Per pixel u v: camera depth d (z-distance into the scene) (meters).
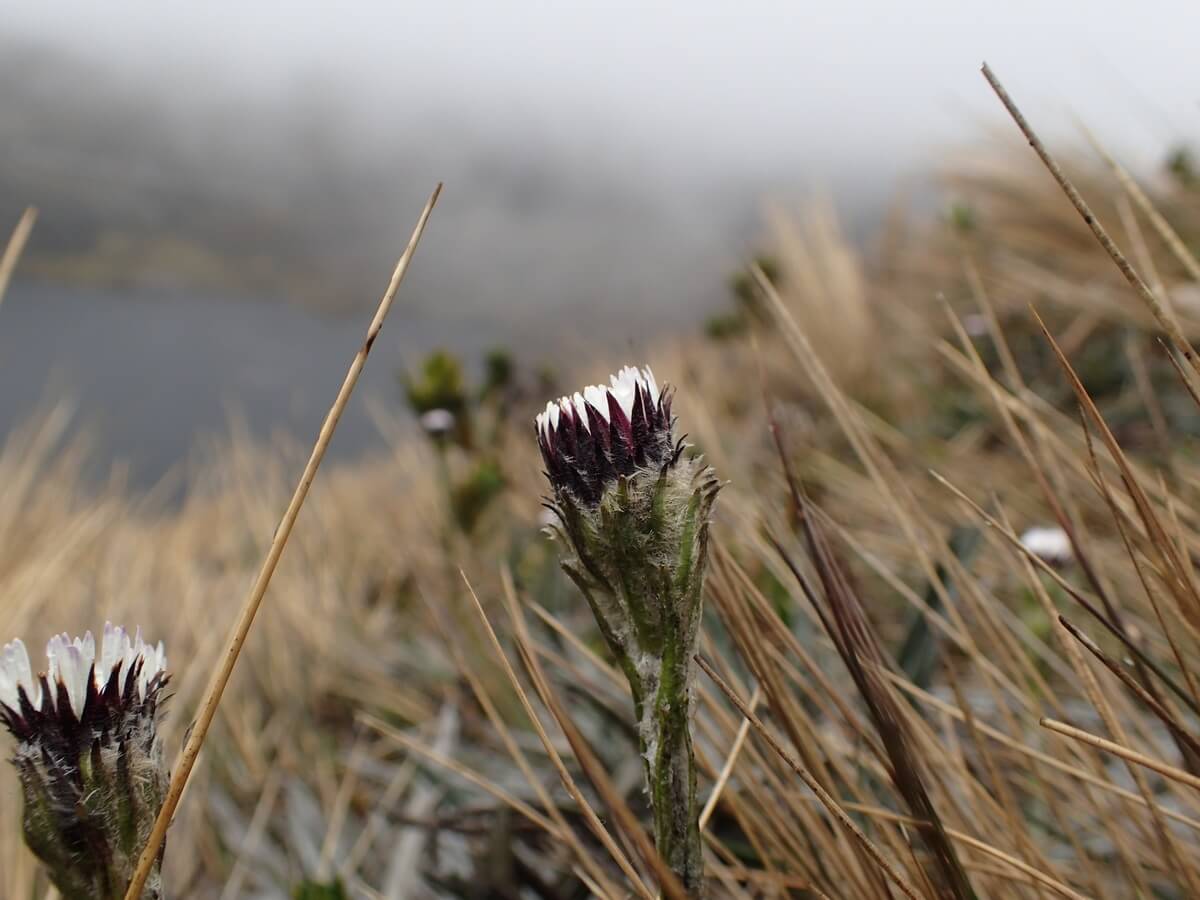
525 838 0.48
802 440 0.97
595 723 0.57
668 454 0.27
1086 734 0.28
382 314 0.28
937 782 0.34
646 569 0.27
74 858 0.27
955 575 0.37
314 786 0.66
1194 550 0.36
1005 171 1.29
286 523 0.28
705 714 0.40
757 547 0.43
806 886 0.34
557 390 1.12
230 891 0.52
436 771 0.54
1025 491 0.73
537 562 0.83
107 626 0.27
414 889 0.48
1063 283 1.03
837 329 1.37
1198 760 0.30
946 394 1.10
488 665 0.67
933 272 1.35
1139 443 0.80
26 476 0.83
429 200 0.28
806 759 0.33
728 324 1.58
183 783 0.27
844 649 0.32
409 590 0.97
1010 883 0.33
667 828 0.27
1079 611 0.49
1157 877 0.35
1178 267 0.91
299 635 0.88
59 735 0.27
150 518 1.22
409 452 1.19
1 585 0.72
